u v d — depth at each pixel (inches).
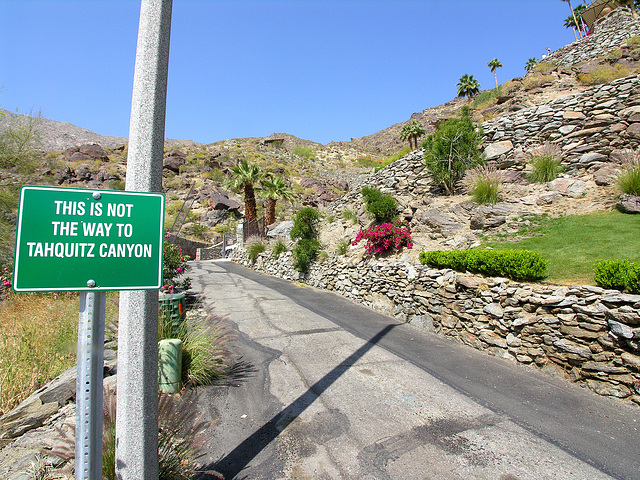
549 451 130.0
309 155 3486.7
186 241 1158.3
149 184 89.0
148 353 87.5
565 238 291.9
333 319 321.7
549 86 697.6
